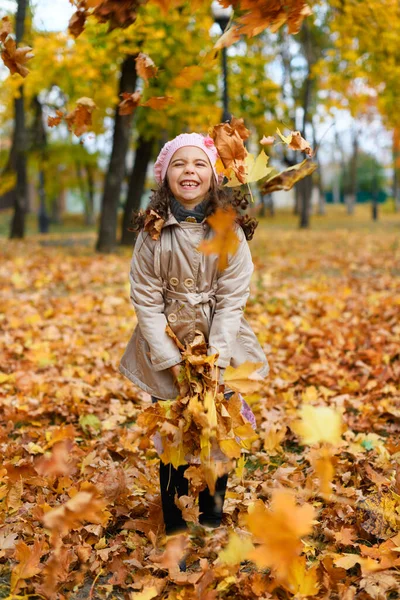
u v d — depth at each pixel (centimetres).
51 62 1126
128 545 258
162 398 246
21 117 1614
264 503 289
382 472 315
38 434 382
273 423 395
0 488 288
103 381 493
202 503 259
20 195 2123
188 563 245
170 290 247
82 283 1029
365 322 664
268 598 211
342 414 398
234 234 156
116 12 188
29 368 530
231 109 1453
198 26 1084
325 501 284
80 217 4434
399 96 1307
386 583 218
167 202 247
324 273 1164
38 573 234
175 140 248
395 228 2853
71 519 177
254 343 263
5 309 776
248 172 229
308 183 2991
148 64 221
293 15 187
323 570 224
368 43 1145
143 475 306
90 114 232
